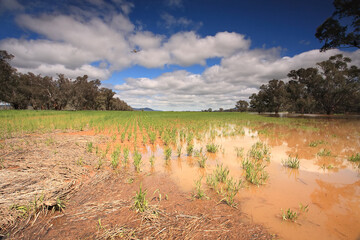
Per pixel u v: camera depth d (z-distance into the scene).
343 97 43.50
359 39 22.98
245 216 3.08
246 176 4.80
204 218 3.00
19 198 3.33
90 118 22.81
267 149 7.75
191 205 3.39
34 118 19.91
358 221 2.96
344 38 23.56
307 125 18.44
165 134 10.81
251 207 3.36
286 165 5.85
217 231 2.69
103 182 4.41
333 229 2.76
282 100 58.03
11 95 47.91
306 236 2.61
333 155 6.98
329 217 3.07
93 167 5.42
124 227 2.76
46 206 3.22
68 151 6.84
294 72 51.84
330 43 25.06
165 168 5.50
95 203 3.43
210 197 3.70
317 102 51.44
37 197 3.41
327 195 3.85
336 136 11.40
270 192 3.97
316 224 2.88
